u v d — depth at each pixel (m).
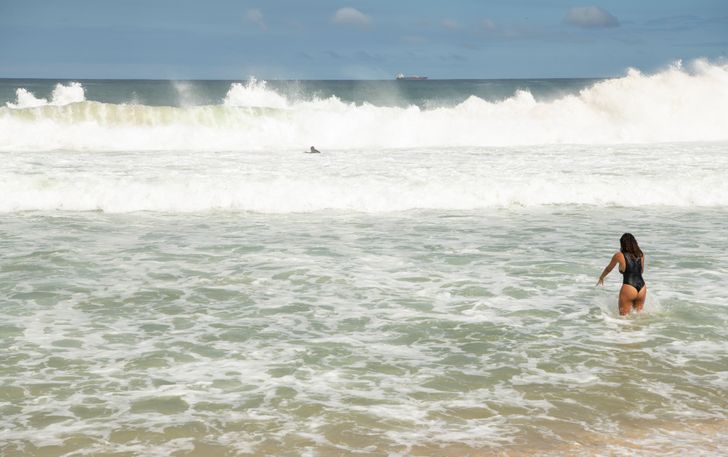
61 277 11.72
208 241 14.66
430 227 16.39
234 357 8.26
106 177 20.48
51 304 10.27
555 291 11.16
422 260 13.12
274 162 24.36
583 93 37.25
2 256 13.04
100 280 11.57
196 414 6.72
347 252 13.73
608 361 8.23
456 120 34.03
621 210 18.84
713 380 7.70
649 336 9.12
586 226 16.59
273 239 14.91
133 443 6.14
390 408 6.91
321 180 20.48
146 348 8.52
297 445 6.13
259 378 7.63
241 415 6.71
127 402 6.97
